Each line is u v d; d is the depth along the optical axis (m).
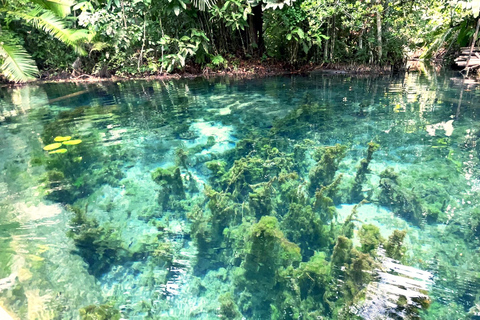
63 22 6.87
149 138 4.03
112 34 8.41
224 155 3.48
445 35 8.95
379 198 2.60
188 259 2.04
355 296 1.55
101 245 2.13
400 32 8.74
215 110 5.20
